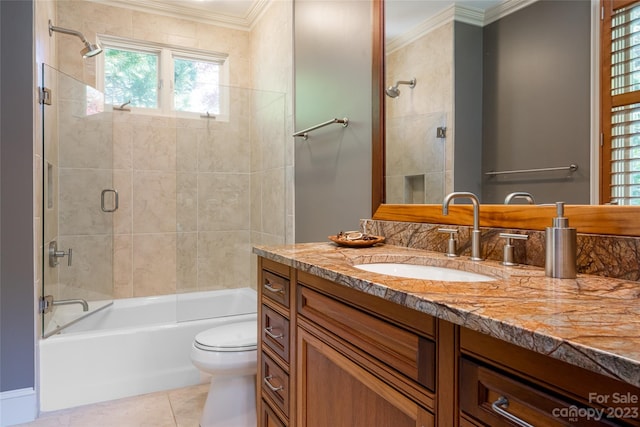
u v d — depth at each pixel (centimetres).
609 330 53
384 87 177
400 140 168
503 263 112
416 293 75
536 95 117
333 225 215
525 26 120
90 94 267
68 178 254
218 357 179
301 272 123
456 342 68
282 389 136
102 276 276
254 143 314
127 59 305
